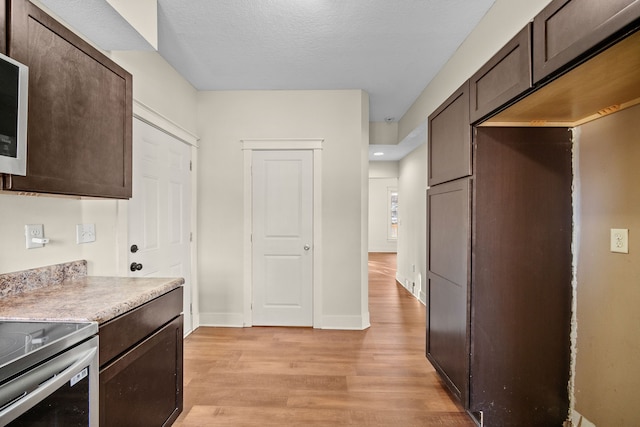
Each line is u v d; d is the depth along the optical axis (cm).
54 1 148
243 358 270
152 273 258
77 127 138
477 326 187
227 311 348
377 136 461
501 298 187
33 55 117
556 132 185
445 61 281
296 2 203
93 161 148
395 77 313
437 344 232
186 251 320
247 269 346
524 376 188
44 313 114
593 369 172
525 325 187
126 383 129
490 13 209
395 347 293
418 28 232
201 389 223
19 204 147
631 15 88
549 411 188
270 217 348
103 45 191
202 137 346
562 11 115
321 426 186
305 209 346
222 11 211
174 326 169
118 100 165
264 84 329
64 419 97
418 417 195
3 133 102
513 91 145
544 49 124
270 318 349
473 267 187
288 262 348
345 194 342
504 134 186
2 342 94
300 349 288
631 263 151
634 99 146
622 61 110
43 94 121
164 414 158
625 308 154
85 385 105
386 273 677
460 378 196
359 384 230
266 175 348
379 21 223
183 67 291
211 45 254
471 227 187
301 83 327
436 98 307
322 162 343
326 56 272
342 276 342
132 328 132
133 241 234
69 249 175
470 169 186
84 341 107
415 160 480
